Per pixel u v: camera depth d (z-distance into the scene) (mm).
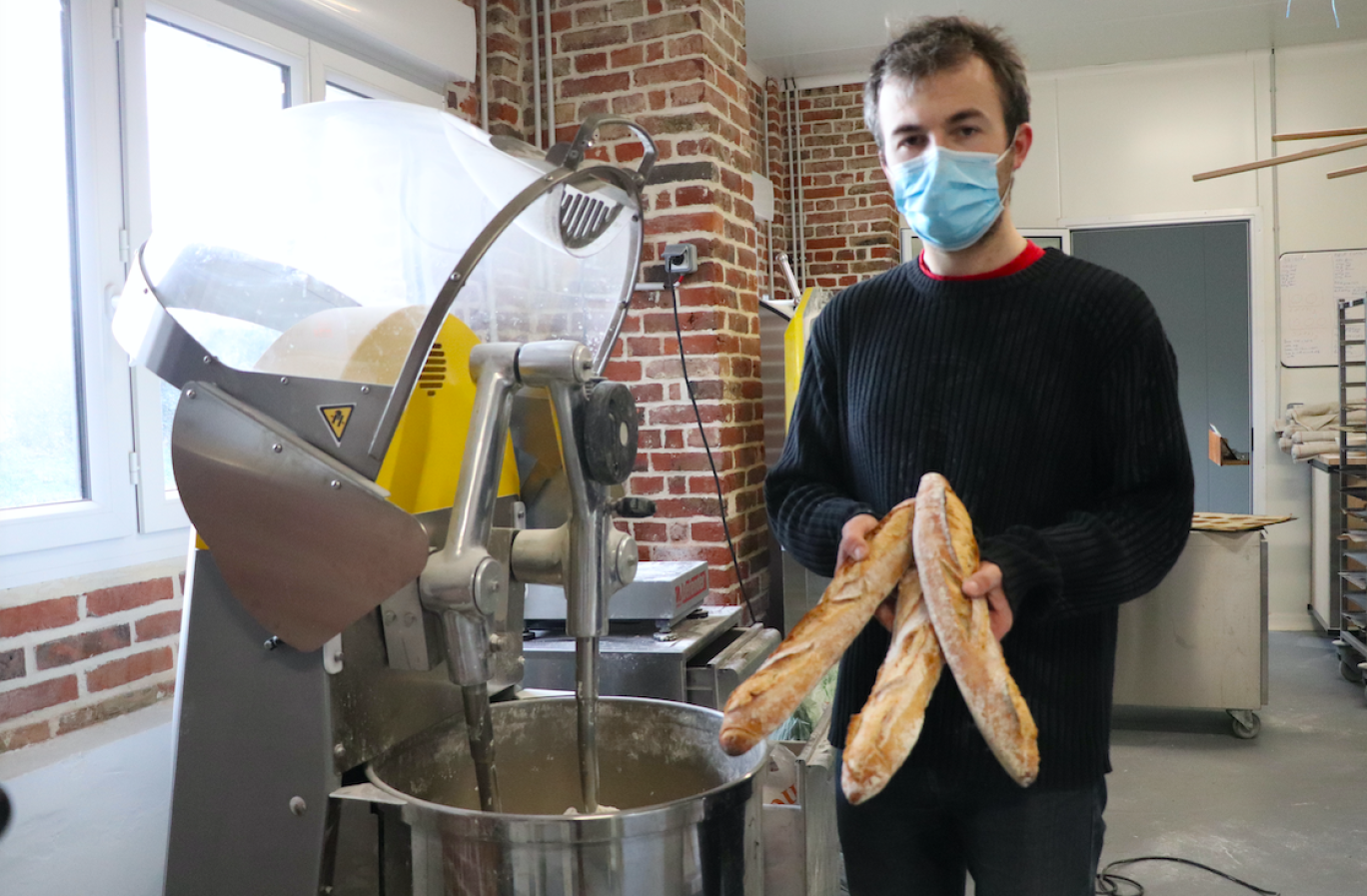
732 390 3631
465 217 996
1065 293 1119
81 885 1190
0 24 2145
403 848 981
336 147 1050
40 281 2219
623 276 1277
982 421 1136
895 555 985
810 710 2025
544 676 1997
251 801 1016
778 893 1566
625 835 916
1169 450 1084
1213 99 5625
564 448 1053
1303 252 5543
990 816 1131
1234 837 2803
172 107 2609
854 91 6000
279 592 979
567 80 3627
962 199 1086
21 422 2182
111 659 2275
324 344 978
